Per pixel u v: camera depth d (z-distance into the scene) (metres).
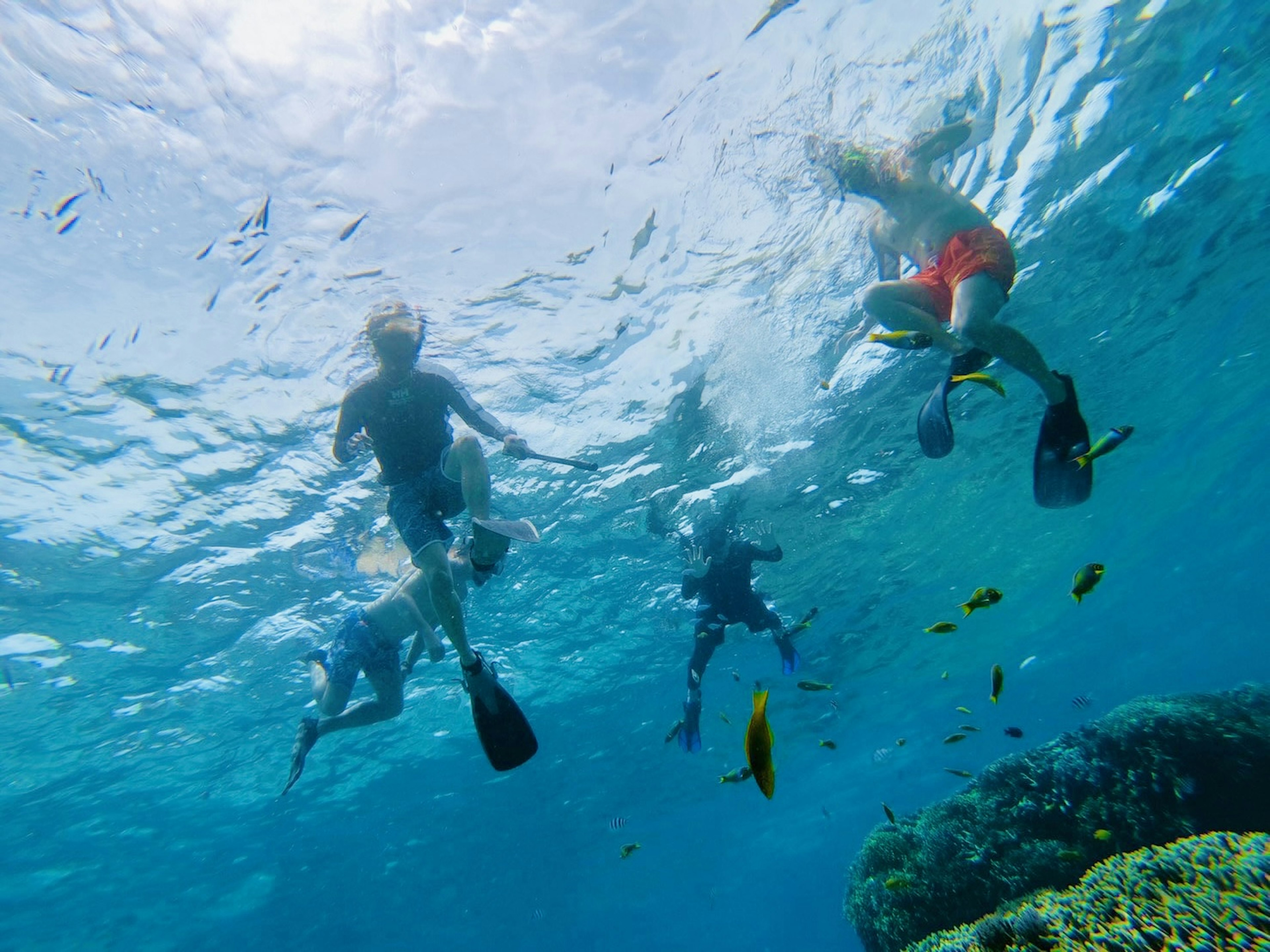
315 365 4.24
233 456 4.60
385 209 3.72
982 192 4.86
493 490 5.77
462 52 3.34
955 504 8.57
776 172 4.14
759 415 6.01
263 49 3.15
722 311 4.95
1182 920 2.41
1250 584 20.67
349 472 5.00
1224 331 8.07
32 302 3.58
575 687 9.34
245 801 9.27
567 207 3.98
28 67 3.00
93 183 3.30
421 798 10.65
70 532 4.68
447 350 4.46
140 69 3.08
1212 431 10.65
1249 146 5.28
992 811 5.29
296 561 5.62
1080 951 2.61
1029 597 12.35
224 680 6.76
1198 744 4.65
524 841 13.02
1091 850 4.67
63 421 4.07
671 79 3.65
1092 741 5.12
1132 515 11.88
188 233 3.55
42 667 5.78
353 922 13.78
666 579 7.74
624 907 20.09
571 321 4.58
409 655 3.77
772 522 7.58
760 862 22.45
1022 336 2.54
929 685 13.67
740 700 10.78
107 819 8.66
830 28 3.67
